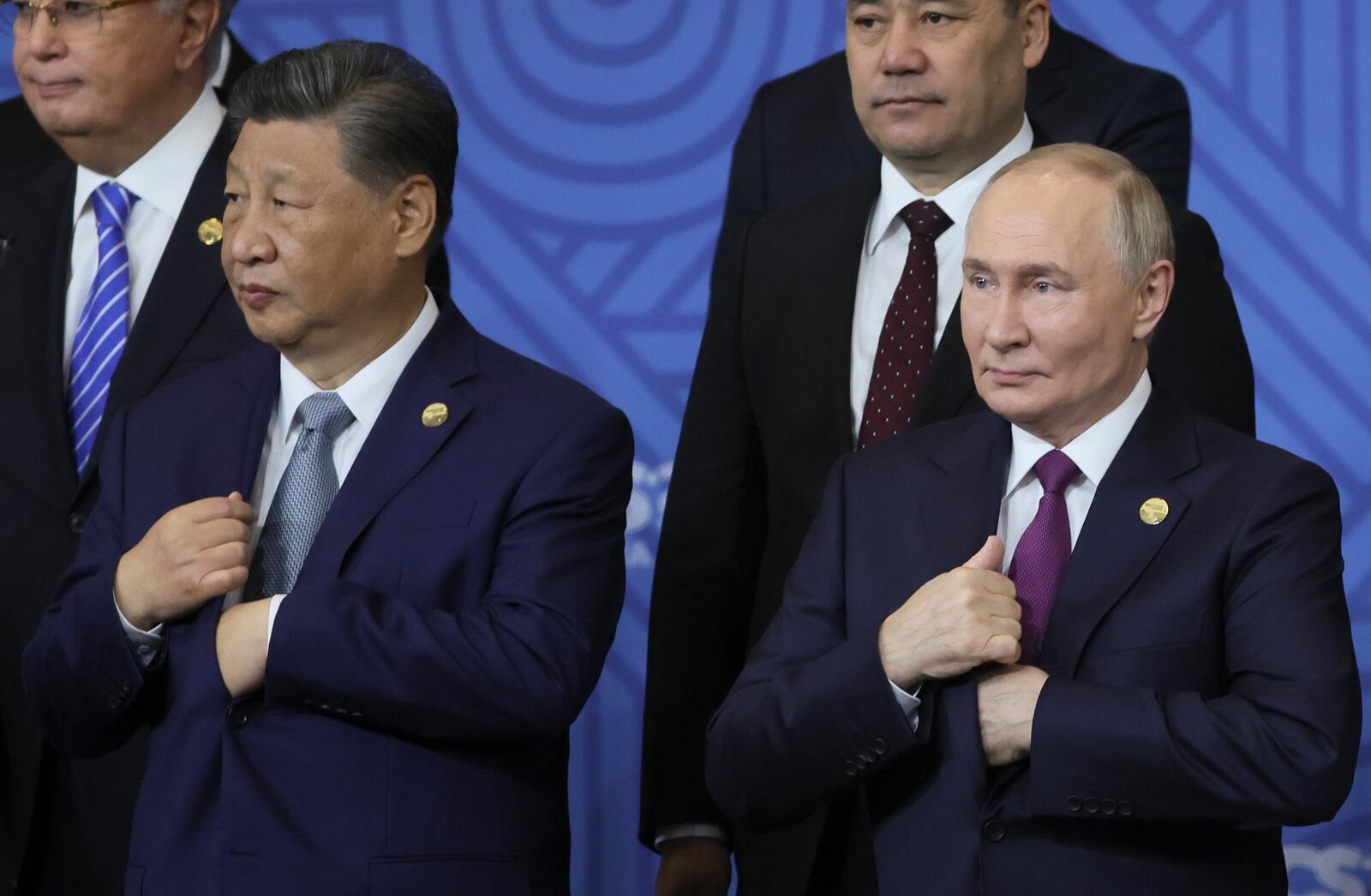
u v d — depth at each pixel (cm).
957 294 973
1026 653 770
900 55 964
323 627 780
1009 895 736
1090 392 776
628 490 863
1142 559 761
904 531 812
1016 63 991
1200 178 1225
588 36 1316
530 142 1318
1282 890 769
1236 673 742
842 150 1209
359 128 831
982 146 982
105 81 1065
